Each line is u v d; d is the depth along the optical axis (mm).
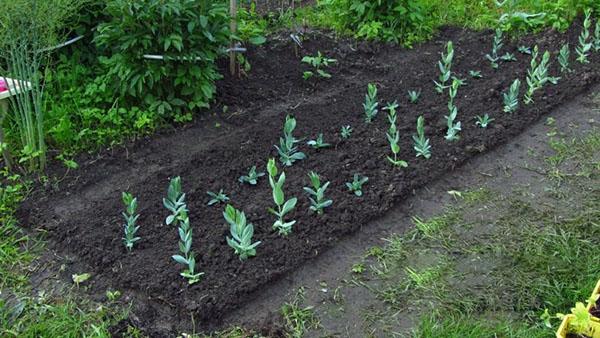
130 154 4793
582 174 4531
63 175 4492
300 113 5297
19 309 3342
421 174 4438
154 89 5195
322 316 3332
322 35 6793
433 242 3873
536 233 3930
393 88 5773
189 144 4930
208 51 5176
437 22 7141
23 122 4523
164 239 3797
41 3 4176
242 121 5246
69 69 5453
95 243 3764
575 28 6914
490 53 6488
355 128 5039
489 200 4262
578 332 2914
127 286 3477
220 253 3676
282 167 4516
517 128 5035
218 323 3289
